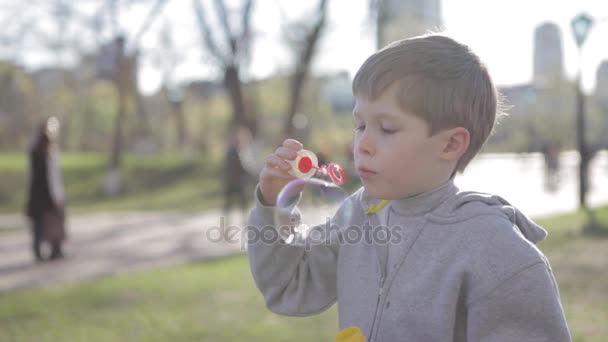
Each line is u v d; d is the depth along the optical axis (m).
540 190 18.00
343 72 22.00
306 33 18.27
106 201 18.03
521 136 51.91
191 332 4.18
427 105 1.09
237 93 18.81
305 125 19.73
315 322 4.43
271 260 1.34
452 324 1.11
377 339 1.20
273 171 1.25
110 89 29.91
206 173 22.25
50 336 4.18
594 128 47.62
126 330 4.29
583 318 4.26
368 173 1.16
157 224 12.08
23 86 27.14
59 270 7.15
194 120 35.88
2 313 4.85
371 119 1.14
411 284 1.16
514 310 1.06
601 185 20.22
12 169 20.59
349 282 1.31
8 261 7.82
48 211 7.76
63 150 37.34
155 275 6.45
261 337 4.04
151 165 22.83
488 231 1.10
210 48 18.44
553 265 6.25
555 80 51.34
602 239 7.88
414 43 1.14
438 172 1.15
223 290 5.55
